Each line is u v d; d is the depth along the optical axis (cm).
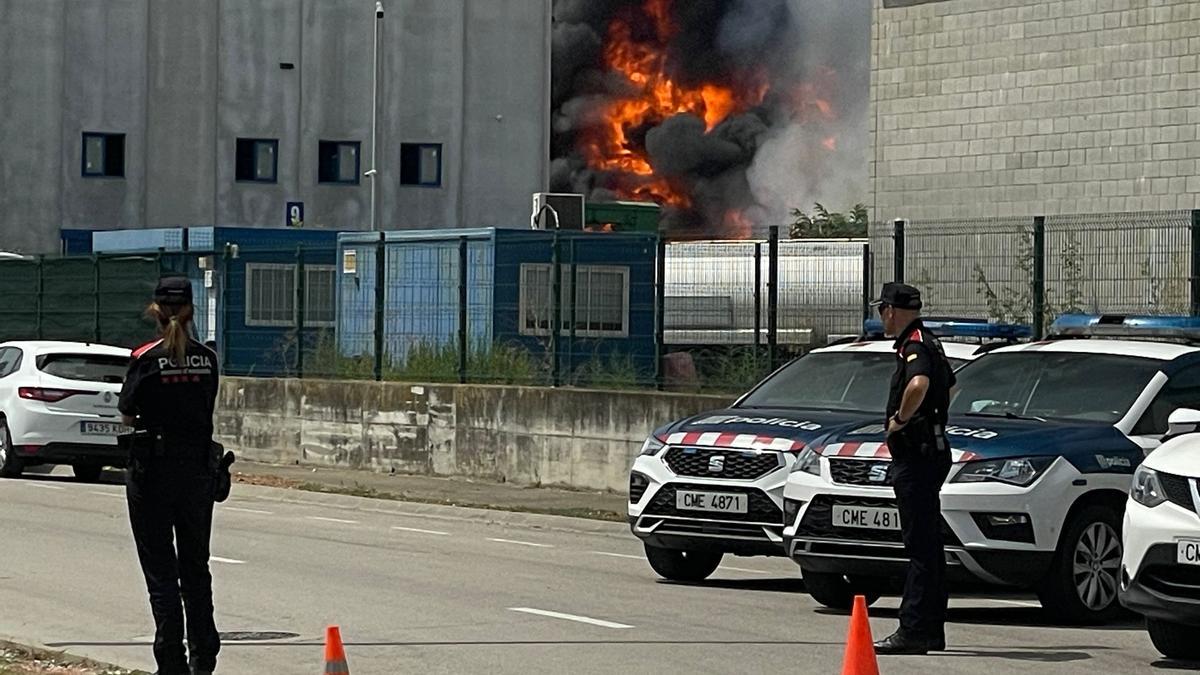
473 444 2523
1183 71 2458
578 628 1202
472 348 2577
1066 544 1248
